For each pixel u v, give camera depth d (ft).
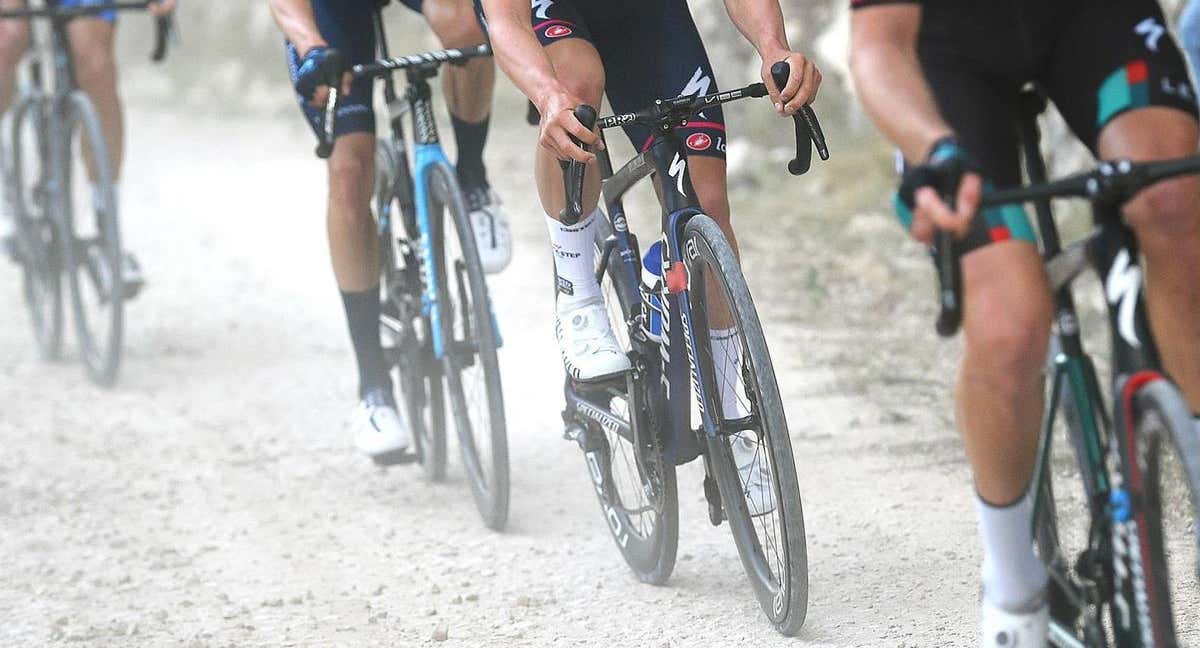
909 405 57.00
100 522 50.57
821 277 77.61
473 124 48.75
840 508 46.44
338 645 38.65
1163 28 26.68
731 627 37.70
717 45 114.62
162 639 39.68
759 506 36.88
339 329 77.77
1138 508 24.17
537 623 39.34
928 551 42.19
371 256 49.08
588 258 40.27
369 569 44.75
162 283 89.45
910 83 25.79
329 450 58.34
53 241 71.77
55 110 68.54
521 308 76.74
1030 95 28.17
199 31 190.39
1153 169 23.15
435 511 50.08
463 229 45.24
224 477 55.31
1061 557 28.45
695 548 44.39
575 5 38.42
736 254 37.50
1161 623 24.06
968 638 35.73
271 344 75.25
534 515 48.83
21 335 80.79
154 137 148.77
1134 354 24.23
